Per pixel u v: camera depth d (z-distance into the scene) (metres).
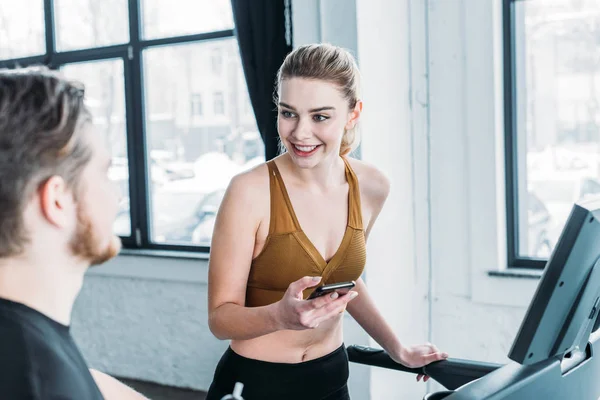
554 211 2.85
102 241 0.69
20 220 0.62
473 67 2.85
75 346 0.67
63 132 0.63
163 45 3.71
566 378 1.08
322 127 1.46
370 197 1.74
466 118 2.89
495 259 2.86
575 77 2.76
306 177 1.57
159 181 3.86
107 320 3.92
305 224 1.57
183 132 3.75
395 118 2.88
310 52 1.46
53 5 4.08
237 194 1.51
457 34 2.89
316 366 1.58
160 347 3.75
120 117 3.93
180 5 3.66
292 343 1.55
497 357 2.89
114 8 3.87
